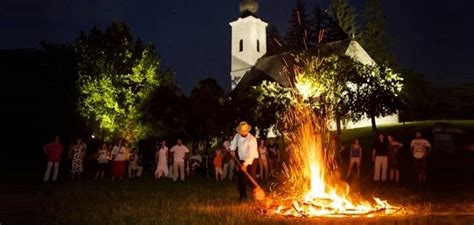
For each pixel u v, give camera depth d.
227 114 35.75
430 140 32.00
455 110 60.97
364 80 37.03
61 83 38.44
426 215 9.34
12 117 34.97
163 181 20.97
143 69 45.03
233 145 12.02
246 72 66.44
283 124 35.16
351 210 9.91
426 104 55.50
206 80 37.31
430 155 25.16
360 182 18.19
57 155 20.58
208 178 23.39
